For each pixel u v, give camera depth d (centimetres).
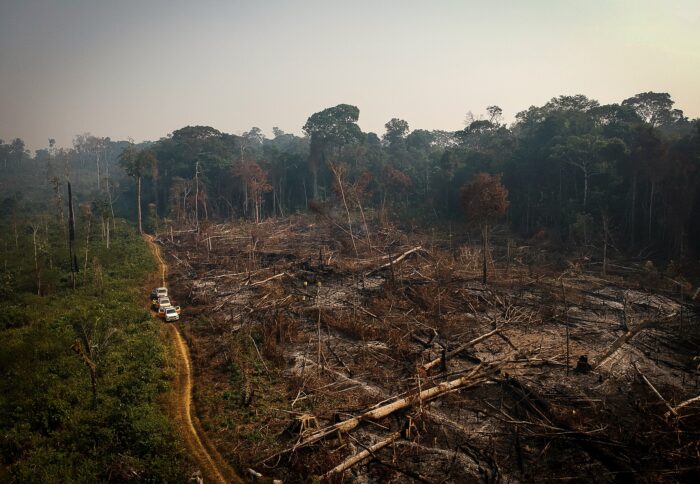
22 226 7538
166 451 1869
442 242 6166
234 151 12069
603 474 1764
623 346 2919
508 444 1977
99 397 2244
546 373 2584
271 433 2078
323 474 1755
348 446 1961
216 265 5466
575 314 3503
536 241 5878
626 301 3728
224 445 1992
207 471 1828
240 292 4347
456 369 2672
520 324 3338
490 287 4166
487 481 1753
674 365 2647
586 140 6016
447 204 7794
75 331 3044
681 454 1764
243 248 6272
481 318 3484
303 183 9644
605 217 5100
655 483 1647
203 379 2617
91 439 1914
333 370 2703
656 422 2005
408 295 3934
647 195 5478
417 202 8575
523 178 6919
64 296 4028
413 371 2630
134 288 4441
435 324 3344
